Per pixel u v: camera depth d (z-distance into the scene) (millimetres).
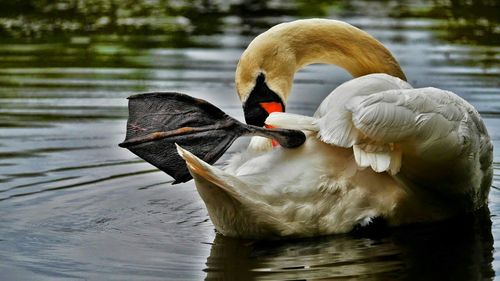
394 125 10320
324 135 10469
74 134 15844
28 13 26984
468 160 11219
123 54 21719
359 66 13625
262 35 13453
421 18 25578
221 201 10562
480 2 28172
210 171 10117
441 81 18688
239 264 10039
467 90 18016
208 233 11188
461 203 11789
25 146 15133
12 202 12266
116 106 17562
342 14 26203
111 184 13250
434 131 10625
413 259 10227
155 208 12227
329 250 10484
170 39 23250
